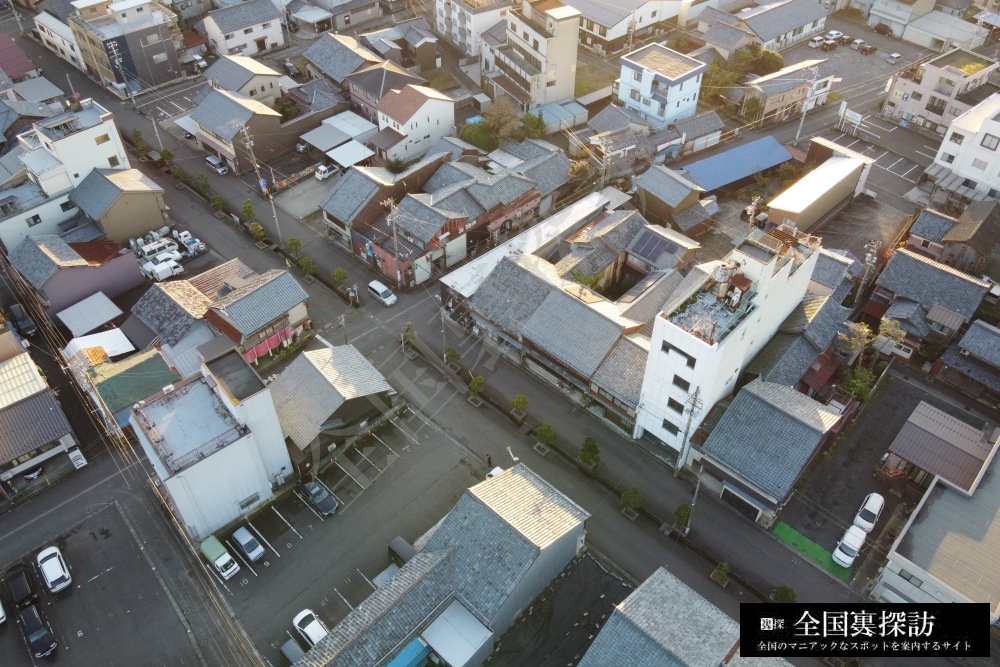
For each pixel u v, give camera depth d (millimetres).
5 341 58750
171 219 77375
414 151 86312
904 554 45531
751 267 50688
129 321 63688
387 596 42969
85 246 68812
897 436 53938
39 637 44281
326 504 52000
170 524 51562
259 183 81812
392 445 56688
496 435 57531
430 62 102062
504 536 44125
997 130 75562
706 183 80500
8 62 97062
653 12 110750
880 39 113750
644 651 37938
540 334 59156
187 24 109562
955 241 69625
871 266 68562
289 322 63125
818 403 53812
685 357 48938
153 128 91812
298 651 43969
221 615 46656
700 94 98312
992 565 45219
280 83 96250
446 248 70812
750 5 117938
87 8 95125
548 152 81875
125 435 56531
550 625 45938
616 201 77625
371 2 115250
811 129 94188
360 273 72000
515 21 93312
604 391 56500
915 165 87688
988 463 50656
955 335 64375
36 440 53125
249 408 47469
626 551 50094
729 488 51344
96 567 48969
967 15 114125
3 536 50594
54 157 71500
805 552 50312
